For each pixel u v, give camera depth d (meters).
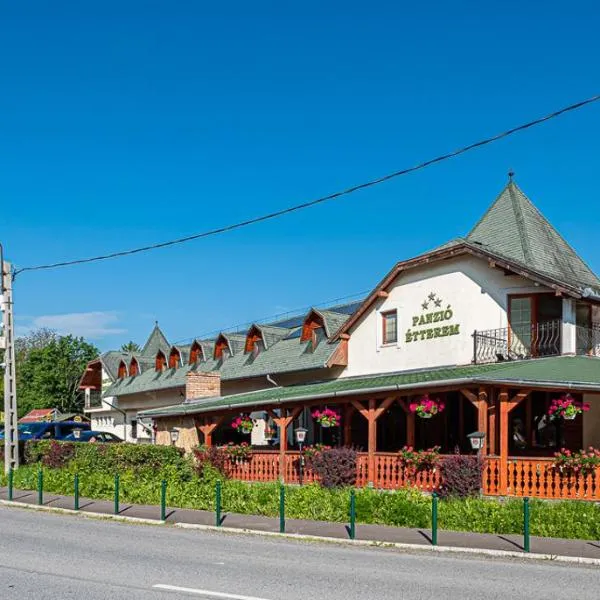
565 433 21.44
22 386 72.12
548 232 26.00
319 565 12.23
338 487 20.14
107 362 53.81
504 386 17.62
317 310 30.89
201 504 19.45
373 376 26.59
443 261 24.88
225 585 10.54
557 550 13.30
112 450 24.36
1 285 27.48
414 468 19.17
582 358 20.88
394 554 13.41
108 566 12.01
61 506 20.25
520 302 22.80
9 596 9.84
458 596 9.95
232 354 37.00
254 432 32.59
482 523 15.53
